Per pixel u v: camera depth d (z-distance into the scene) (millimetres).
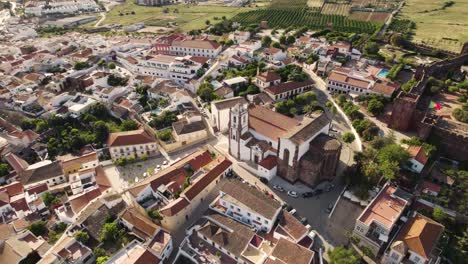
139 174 143500
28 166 146000
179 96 184000
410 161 129375
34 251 104438
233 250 100875
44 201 126688
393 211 107625
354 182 126500
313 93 179250
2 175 140000
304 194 126438
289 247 98625
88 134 166500
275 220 110125
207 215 114312
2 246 107375
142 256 97438
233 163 144875
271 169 132250
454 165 138250
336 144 126500
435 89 181125
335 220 115688
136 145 152250
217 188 130750
